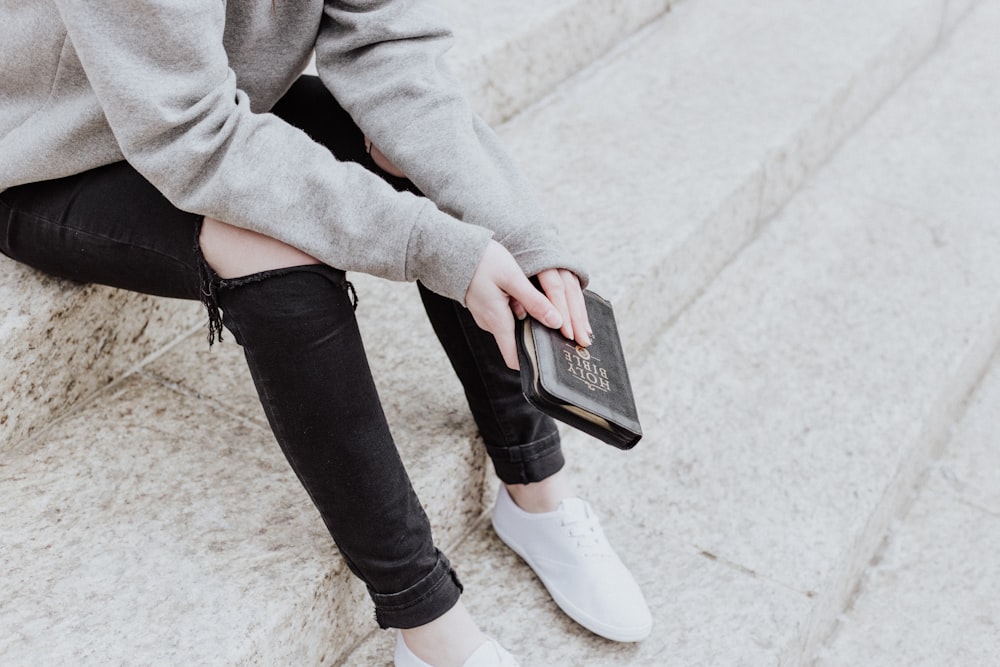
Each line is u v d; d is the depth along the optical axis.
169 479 1.24
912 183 2.20
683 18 2.43
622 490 1.49
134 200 1.03
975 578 1.58
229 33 1.08
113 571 1.12
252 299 0.96
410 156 1.10
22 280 1.26
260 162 0.94
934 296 1.89
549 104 2.08
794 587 1.35
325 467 1.01
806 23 2.43
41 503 1.20
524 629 1.26
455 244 0.97
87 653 1.03
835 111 2.19
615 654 1.24
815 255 1.98
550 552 1.28
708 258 1.85
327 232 0.96
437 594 1.09
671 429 1.59
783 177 2.05
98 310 1.31
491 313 1.00
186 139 0.91
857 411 1.64
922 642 1.49
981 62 2.68
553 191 1.82
